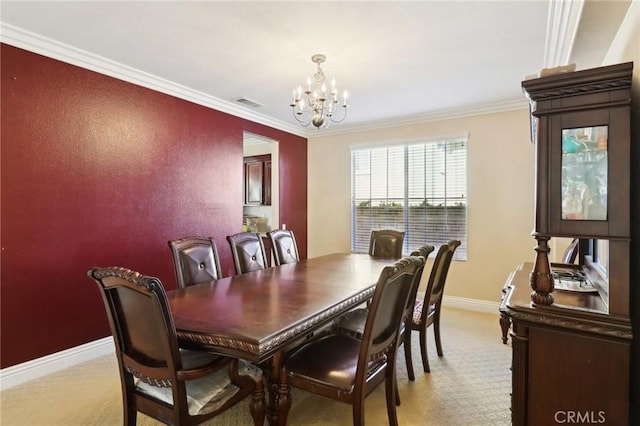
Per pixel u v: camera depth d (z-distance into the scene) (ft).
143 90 10.64
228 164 13.66
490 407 6.99
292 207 17.33
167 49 8.81
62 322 8.82
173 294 6.88
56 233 8.70
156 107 11.01
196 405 4.80
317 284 7.72
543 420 4.60
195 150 12.31
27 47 8.11
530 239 12.85
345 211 17.20
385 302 5.22
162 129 11.19
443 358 9.25
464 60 9.37
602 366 4.29
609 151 4.27
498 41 8.28
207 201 12.75
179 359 4.59
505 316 5.33
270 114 14.98
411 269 5.58
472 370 8.57
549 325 4.52
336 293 6.89
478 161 13.73
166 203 11.33
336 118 15.21
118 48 8.76
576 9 5.78
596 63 7.42
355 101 12.87
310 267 9.93
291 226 17.24
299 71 10.21
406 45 8.47
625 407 4.20
